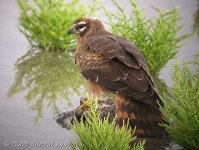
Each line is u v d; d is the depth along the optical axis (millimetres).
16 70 17266
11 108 13883
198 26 21812
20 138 11953
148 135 11758
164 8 23750
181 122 11391
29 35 19875
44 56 18891
